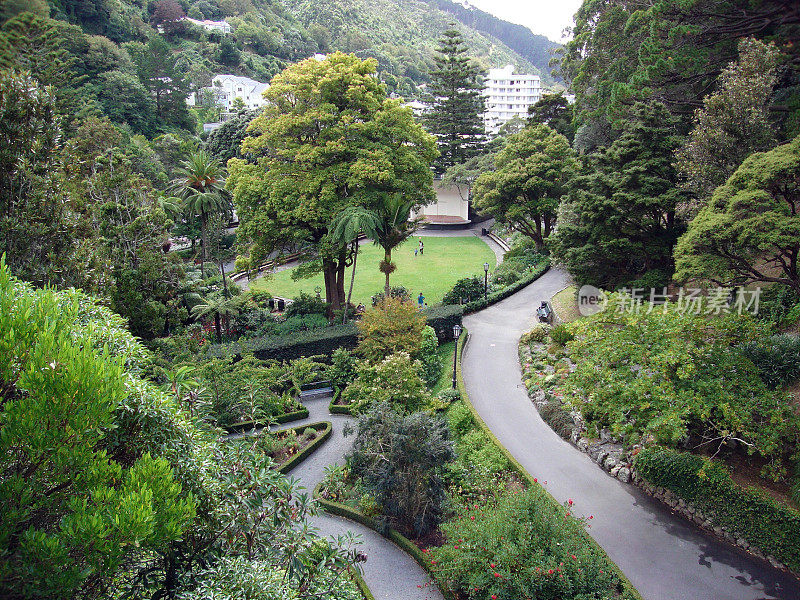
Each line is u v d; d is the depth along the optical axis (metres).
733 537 14.75
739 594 13.08
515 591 12.05
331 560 9.92
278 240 31.92
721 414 14.78
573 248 26.77
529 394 23.48
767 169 16.47
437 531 16.02
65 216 16.97
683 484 15.74
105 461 6.90
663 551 14.59
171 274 27.47
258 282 43.31
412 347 24.23
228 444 10.09
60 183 16.84
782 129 22.17
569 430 20.14
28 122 14.93
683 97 26.03
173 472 7.93
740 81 19.64
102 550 6.18
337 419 23.05
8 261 15.46
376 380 21.66
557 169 41.56
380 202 30.11
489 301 34.72
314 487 18.59
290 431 21.28
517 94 139.50
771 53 18.98
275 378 23.67
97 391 6.75
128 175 28.50
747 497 14.33
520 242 46.22
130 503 6.30
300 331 29.47
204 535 8.54
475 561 12.81
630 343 15.84
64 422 6.50
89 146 35.34
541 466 18.48
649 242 25.23
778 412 13.48
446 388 23.73
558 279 38.56
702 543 14.84
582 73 39.53
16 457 6.39
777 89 23.02
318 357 26.47
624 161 25.52
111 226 25.58
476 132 67.69
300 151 29.59
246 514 8.72
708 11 20.25
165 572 8.16
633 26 31.89
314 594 9.12
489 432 19.70
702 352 14.82
